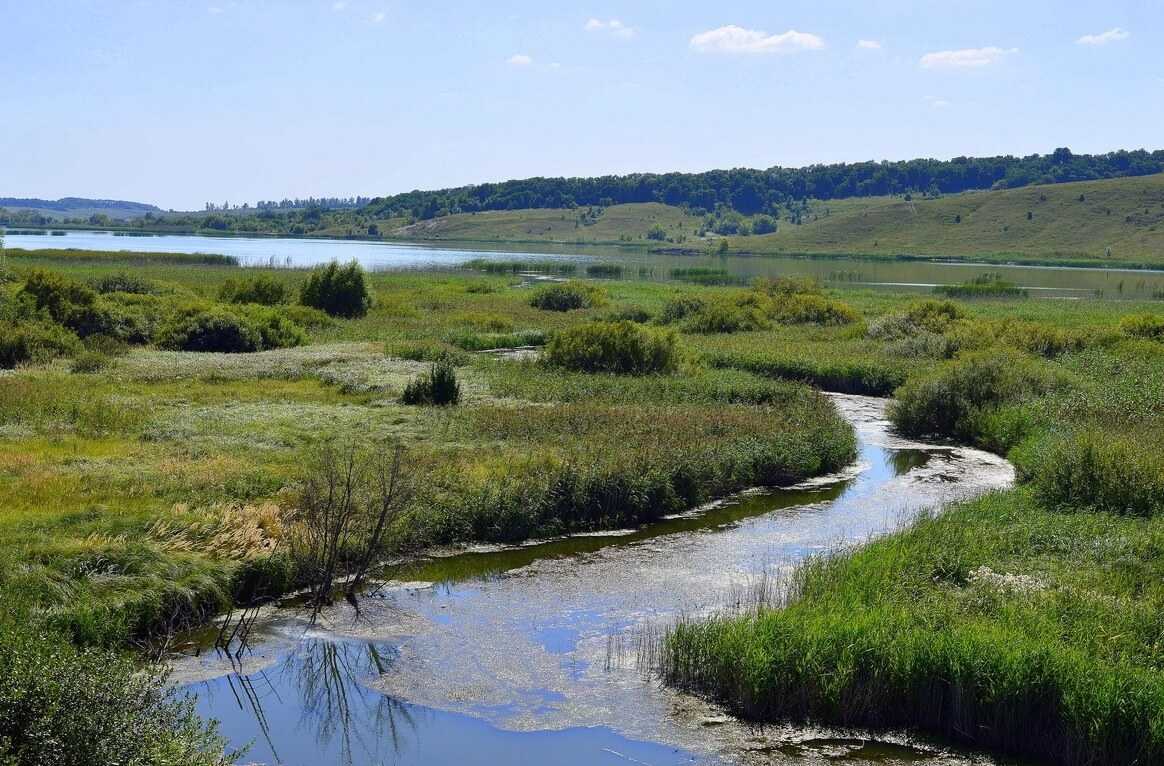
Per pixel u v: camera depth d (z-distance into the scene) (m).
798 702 12.25
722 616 14.99
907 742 11.73
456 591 16.61
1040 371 34.03
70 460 21.11
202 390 31.52
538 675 13.37
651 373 37.12
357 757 11.30
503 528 19.44
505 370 37.09
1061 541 17.39
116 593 14.29
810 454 25.47
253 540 16.66
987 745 11.67
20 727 9.02
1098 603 14.05
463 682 13.18
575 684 13.10
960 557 16.36
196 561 15.69
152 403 28.48
